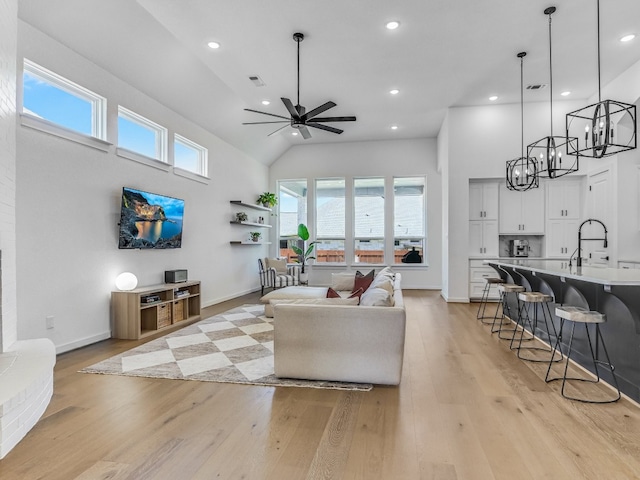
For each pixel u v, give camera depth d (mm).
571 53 4637
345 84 5559
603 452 1899
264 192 8820
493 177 6508
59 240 3525
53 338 3473
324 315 2836
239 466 1775
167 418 2266
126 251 4406
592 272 2994
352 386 2785
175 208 5160
